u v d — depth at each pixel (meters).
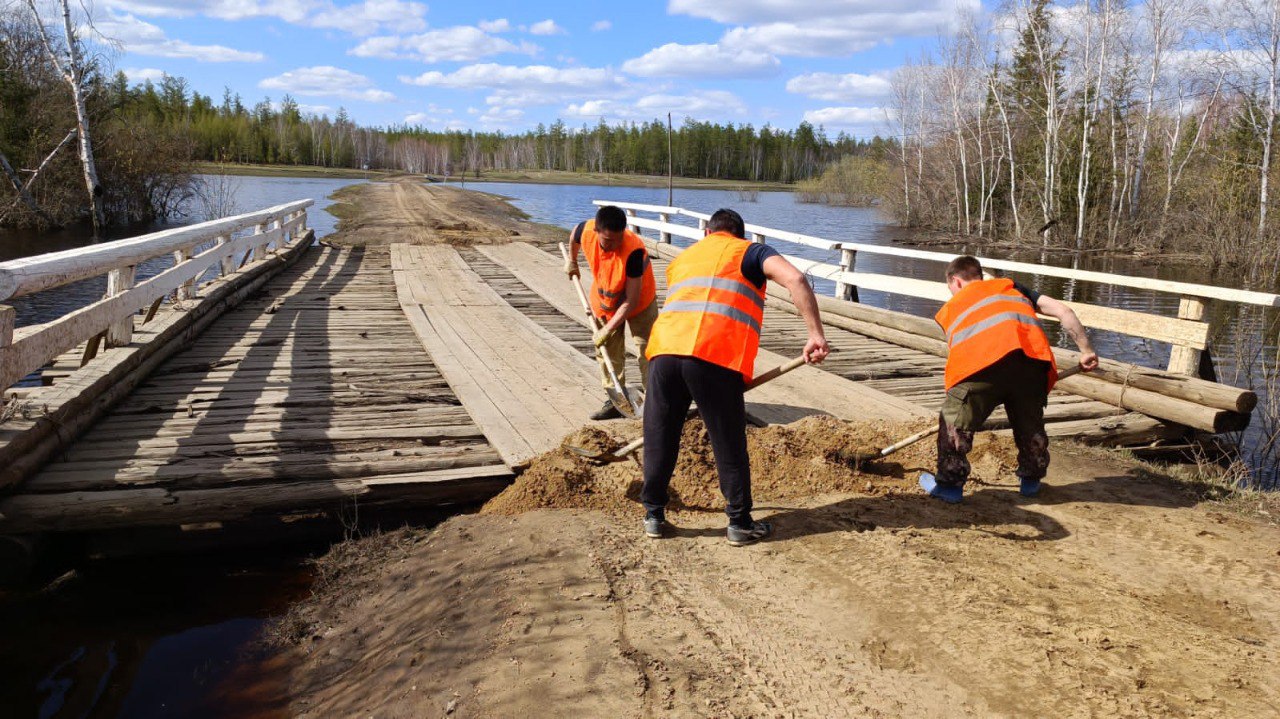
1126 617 3.09
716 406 3.62
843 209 59.88
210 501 4.14
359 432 5.30
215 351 7.64
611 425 5.38
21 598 3.84
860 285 9.72
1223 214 26.16
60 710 2.99
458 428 5.46
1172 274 23.78
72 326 4.88
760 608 3.22
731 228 3.91
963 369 4.12
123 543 4.18
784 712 2.58
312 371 6.97
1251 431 7.41
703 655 2.89
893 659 2.85
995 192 39.34
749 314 3.63
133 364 6.21
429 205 36.53
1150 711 2.52
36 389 5.10
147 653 3.37
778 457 4.72
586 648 2.94
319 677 3.15
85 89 27.59
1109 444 5.95
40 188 26.28
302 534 4.39
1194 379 5.88
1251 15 24.91
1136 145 34.91
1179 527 3.96
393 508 4.47
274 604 3.81
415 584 3.65
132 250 6.04
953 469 4.20
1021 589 3.31
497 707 2.67
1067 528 3.94
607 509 4.22
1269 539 3.84
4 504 3.91
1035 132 38.53
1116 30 30.88
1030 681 2.69
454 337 8.25
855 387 6.62
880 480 4.64
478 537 3.99
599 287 5.51
